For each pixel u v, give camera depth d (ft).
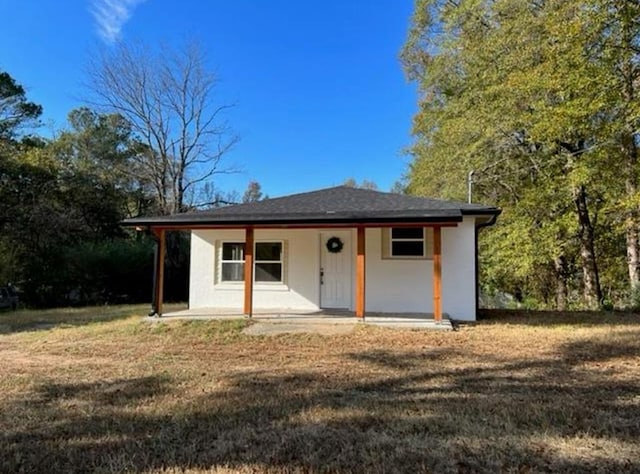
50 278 57.93
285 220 31.48
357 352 22.98
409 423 12.57
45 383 17.42
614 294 57.21
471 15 50.44
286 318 32.37
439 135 57.41
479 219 35.73
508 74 43.52
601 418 12.70
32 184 62.80
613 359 20.62
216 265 40.42
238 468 9.92
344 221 30.60
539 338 26.05
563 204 48.44
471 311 34.24
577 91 36.42
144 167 76.74
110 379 18.01
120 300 63.41
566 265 59.57
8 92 65.16
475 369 19.25
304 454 10.64
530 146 48.93
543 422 12.44
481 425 12.33
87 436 11.96
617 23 34.14
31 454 10.80
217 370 19.44
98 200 74.79
